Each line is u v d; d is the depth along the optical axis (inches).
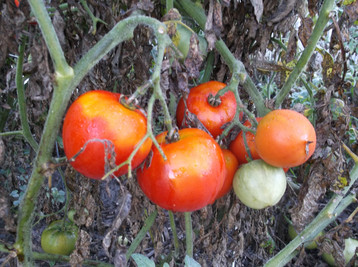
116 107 8.5
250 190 11.4
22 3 9.9
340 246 17.7
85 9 11.9
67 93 8.4
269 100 12.7
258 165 11.5
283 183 11.6
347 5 12.3
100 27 12.4
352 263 19.2
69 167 13.6
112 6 12.6
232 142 12.5
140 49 12.5
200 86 12.8
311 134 10.0
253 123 11.3
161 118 16.2
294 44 13.9
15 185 20.1
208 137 10.3
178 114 12.8
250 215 17.2
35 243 23.3
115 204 27.9
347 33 13.0
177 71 10.9
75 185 13.9
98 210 16.3
